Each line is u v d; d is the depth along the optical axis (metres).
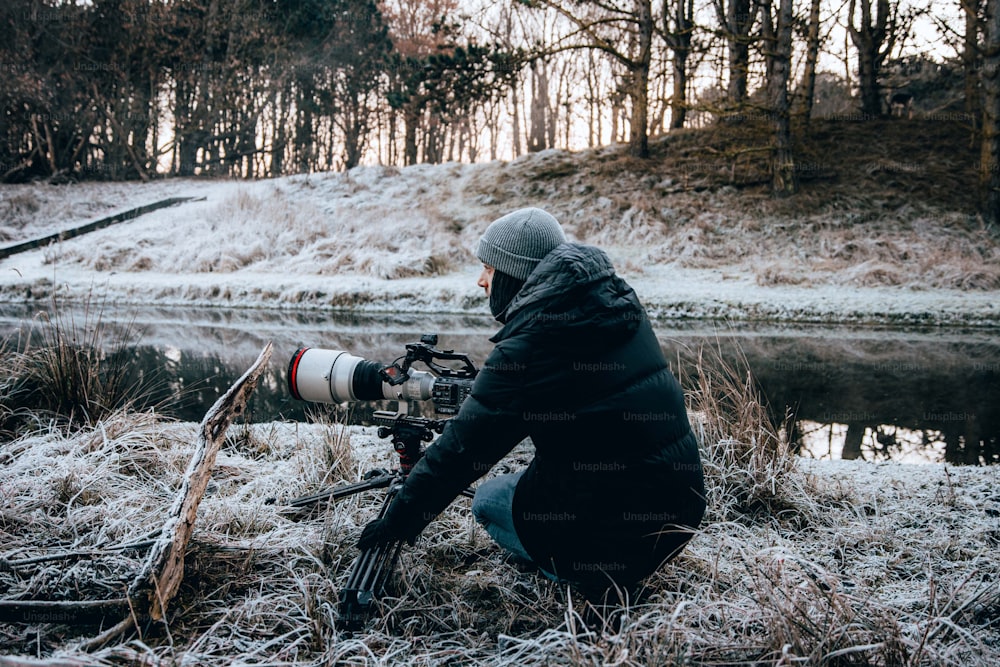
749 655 1.71
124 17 22.94
